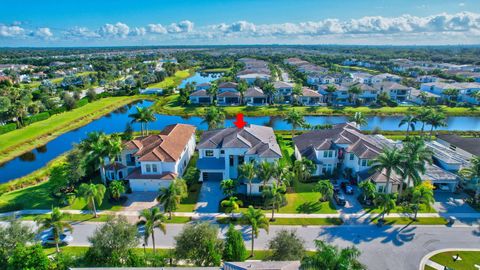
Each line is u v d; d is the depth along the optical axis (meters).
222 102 119.88
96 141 48.94
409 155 43.47
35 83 180.62
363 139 55.28
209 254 30.12
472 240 37.28
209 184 51.62
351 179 52.19
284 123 94.50
